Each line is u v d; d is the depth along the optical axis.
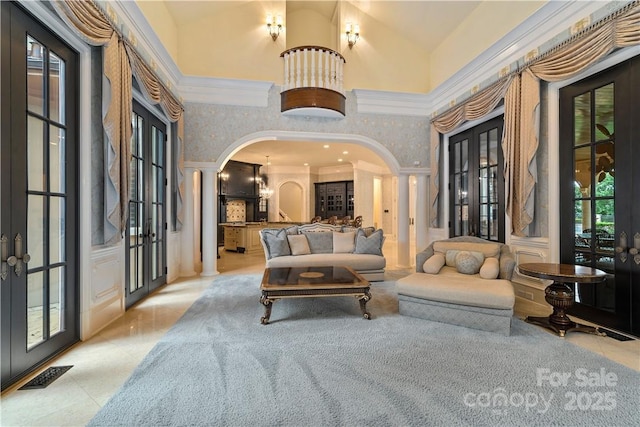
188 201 5.24
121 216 2.85
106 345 2.47
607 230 2.89
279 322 3.00
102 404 1.70
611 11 2.70
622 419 1.58
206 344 2.48
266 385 1.88
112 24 2.69
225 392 1.81
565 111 3.29
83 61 2.58
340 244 5.21
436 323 2.96
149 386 1.88
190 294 4.07
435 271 3.54
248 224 8.95
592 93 3.01
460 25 5.12
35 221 2.14
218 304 3.62
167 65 4.33
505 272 3.23
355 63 5.91
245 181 10.90
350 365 2.13
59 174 2.39
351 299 3.80
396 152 5.92
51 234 2.29
